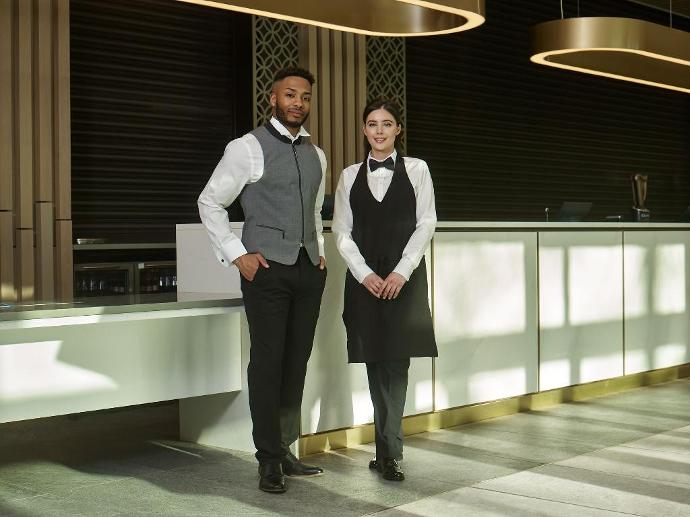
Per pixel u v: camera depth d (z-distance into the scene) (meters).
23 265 6.25
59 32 6.39
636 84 11.23
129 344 4.20
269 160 3.94
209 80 7.60
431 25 5.36
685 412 5.65
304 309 4.07
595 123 10.74
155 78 7.27
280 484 3.95
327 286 4.70
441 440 4.94
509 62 9.81
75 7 6.80
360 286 4.17
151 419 5.71
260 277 3.93
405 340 4.12
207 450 4.75
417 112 8.95
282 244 3.94
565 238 5.95
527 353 5.71
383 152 4.21
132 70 7.13
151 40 7.23
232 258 3.94
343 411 4.79
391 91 8.60
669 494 3.83
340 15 5.26
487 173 9.61
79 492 3.99
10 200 6.19
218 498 3.87
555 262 5.89
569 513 3.58
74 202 6.85
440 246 5.21
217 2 4.84
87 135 6.91
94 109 6.93
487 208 9.62
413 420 5.09
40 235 6.32
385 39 8.54
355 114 8.23
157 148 7.30
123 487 4.06
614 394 6.29
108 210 7.04
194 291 4.85
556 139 10.30
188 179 7.50
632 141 11.22
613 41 6.35
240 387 4.65
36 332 3.90
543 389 5.83
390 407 4.18
